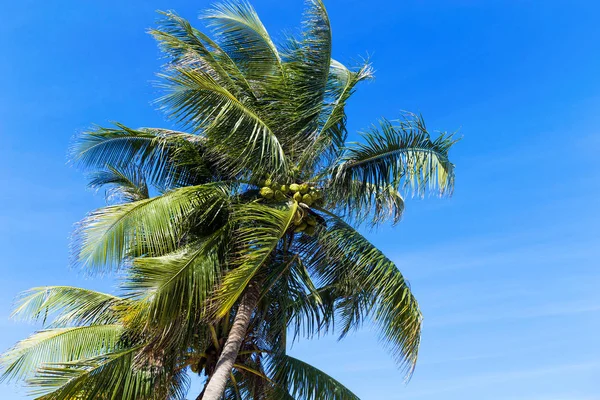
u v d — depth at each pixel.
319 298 11.90
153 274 10.56
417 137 12.26
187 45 12.16
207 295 11.23
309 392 12.52
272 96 12.86
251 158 12.00
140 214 11.12
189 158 13.02
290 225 12.10
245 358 12.78
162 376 11.68
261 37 13.63
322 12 12.71
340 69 13.51
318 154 12.64
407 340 11.12
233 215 11.89
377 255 11.68
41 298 13.51
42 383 10.55
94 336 12.50
